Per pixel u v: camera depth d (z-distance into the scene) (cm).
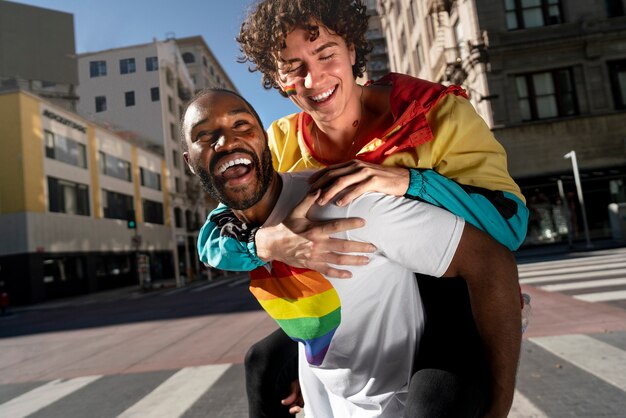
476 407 106
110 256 3162
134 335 885
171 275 4062
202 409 393
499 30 1958
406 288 122
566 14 1973
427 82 143
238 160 116
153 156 3984
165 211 4094
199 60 6006
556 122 1952
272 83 170
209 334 785
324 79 141
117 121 4488
